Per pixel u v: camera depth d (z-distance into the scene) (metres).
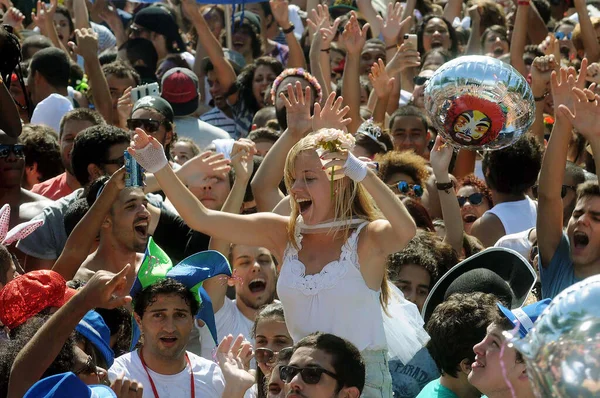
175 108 24.50
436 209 20.44
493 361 11.28
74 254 15.59
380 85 23.09
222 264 14.07
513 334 10.30
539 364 7.73
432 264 16.33
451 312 12.91
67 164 20.31
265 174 17.45
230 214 13.34
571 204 19.19
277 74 26.77
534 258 16.94
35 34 29.56
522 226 19.34
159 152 13.10
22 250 17.77
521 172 19.34
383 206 12.34
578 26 27.86
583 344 7.55
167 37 31.39
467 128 15.06
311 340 11.65
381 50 27.16
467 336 12.73
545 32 31.11
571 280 15.58
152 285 13.60
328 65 24.05
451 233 17.88
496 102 14.85
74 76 27.48
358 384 11.59
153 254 13.81
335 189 12.79
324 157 12.30
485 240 19.41
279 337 14.41
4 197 18.56
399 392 14.29
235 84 27.25
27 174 21.36
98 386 10.43
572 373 7.53
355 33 22.33
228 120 27.52
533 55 27.58
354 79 22.38
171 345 13.57
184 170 16.08
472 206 20.47
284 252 13.20
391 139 21.22
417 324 14.20
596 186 15.44
